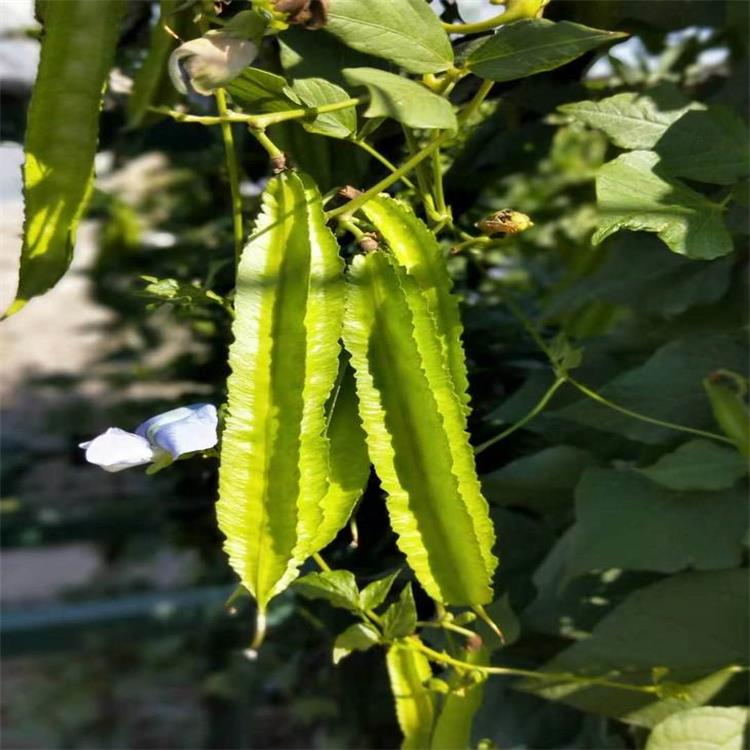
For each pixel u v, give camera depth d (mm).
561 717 495
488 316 567
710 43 549
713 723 405
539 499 472
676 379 442
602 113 403
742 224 433
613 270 489
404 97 283
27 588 1487
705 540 417
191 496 591
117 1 320
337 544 489
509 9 331
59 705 1382
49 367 1475
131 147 581
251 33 291
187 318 562
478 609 309
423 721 393
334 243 299
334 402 309
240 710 955
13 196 1138
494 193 730
